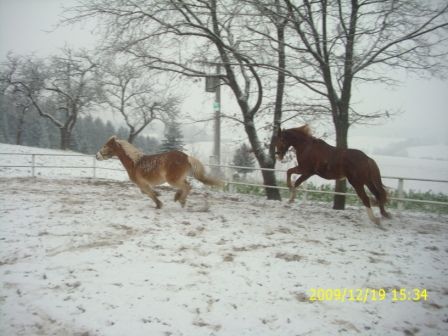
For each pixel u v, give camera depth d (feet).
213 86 39.88
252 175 56.18
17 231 24.17
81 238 23.03
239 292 16.92
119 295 16.16
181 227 26.35
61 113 159.53
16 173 59.36
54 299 15.61
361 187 28.63
